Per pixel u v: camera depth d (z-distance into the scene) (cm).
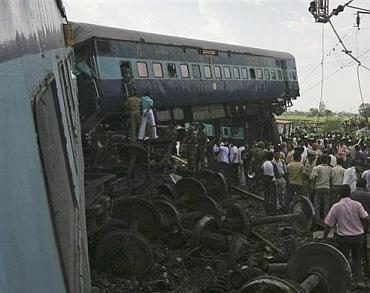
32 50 172
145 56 1817
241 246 875
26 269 124
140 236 731
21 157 126
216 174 1343
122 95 1666
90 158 1098
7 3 135
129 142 1138
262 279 488
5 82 121
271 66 2880
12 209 122
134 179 1073
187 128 2036
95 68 1580
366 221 745
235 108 2553
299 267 634
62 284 137
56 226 147
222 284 704
